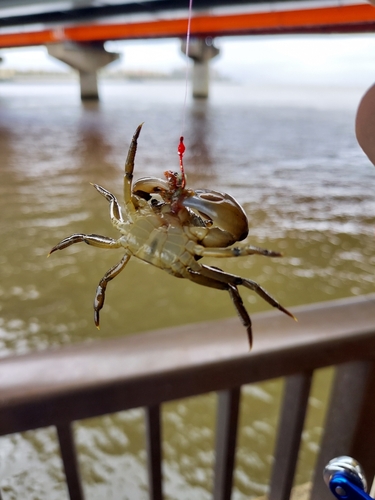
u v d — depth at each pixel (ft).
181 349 0.77
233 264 6.57
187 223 0.53
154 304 5.41
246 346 0.79
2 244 7.18
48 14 20.63
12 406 0.68
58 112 26.89
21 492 2.82
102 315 5.18
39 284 5.91
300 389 0.87
